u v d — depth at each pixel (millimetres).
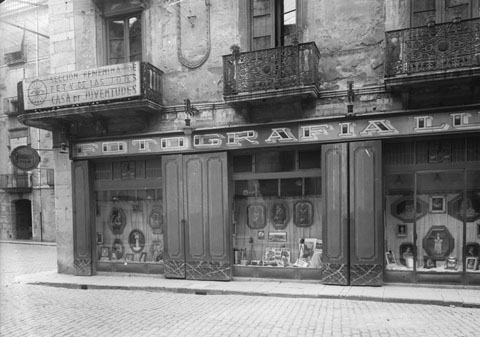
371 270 7707
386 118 7605
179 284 8469
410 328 5270
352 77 7988
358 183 7805
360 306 6535
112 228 10250
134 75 8695
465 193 7543
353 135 7824
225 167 8727
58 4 10516
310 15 8281
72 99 9172
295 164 8609
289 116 8383
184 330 5438
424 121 7367
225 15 8961
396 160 7902
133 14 9906
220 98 8945
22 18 21125
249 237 8992
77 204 10109
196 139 8930
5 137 22641
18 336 5398
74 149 10102
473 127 7078
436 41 6855
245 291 7680
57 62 10523
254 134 8484
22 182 22469
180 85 9305
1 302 7504
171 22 9391
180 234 9047
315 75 7859
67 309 6883
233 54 8109
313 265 8453
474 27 6648
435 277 7578
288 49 7746
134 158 9773
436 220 7746
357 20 7977
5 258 15070
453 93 7281
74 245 10141
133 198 10062
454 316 5844
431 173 7758
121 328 5629
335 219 7941
